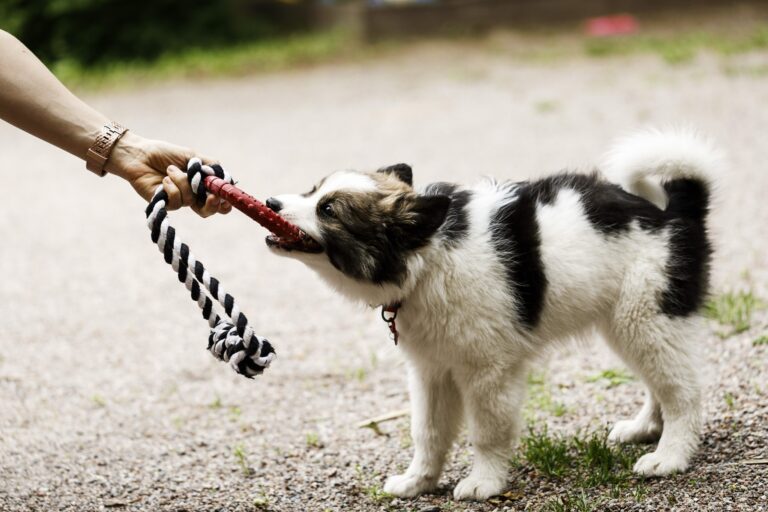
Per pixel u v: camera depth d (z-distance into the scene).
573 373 4.75
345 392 4.88
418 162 9.33
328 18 17.33
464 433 4.27
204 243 7.80
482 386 3.51
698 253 3.67
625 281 3.61
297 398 4.86
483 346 3.46
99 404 4.93
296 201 3.41
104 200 9.55
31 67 3.27
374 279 3.40
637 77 11.85
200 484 3.89
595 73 12.49
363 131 11.01
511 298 3.45
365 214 3.37
